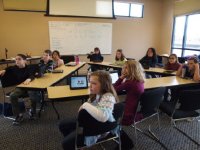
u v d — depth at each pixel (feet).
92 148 7.30
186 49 21.40
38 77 10.26
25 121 9.75
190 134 8.46
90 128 4.60
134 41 24.41
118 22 23.11
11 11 19.48
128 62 7.09
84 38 21.99
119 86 7.03
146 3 23.84
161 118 10.03
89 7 21.42
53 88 8.24
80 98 7.35
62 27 21.01
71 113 10.85
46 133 8.59
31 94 9.73
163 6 24.40
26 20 20.02
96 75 5.01
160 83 9.47
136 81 6.82
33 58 18.89
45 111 11.05
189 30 20.90
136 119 6.86
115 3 22.59
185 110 7.09
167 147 7.45
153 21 24.71
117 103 4.95
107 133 5.38
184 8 20.71
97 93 5.06
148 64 15.20
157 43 25.58
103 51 23.11
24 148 7.46
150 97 6.56
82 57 22.41
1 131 8.75
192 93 6.60
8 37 19.93
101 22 22.29
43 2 20.02
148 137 8.21
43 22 20.45
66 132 5.96
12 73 10.02
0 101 12.23
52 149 7.39
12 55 20.38
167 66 13.93
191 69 10.57
